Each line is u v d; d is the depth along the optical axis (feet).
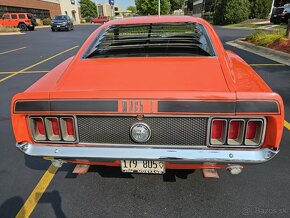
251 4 110.22
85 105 6.07
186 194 8.05
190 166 6.77
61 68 8.34
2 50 43.57
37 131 6.75
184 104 5.80
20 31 91.61
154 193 8.15
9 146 11.43
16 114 6.44
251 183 8.45
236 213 7.28
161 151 6.25
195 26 9.34
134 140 6.37
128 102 5.92
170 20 9.53
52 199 8.09
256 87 6.27
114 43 9.15
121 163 6.75
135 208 7.59
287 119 12.92
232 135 6.16
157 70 7.16
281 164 9.40
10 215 7.50
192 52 8.32
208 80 6.59
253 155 6.05
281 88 17.61
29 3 135.23
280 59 27.94
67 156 6.51
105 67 7.55
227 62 7.72
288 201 7.64
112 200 7.94
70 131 6.65
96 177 9.04
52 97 6.17
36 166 9.90
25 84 21.54
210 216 7.22
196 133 6.16
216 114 5.79
